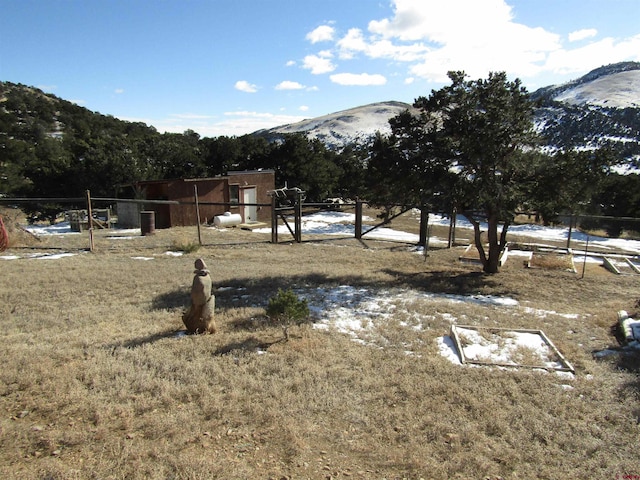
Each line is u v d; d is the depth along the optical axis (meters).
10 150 38.62
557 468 4.45
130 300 10.03
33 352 6.73
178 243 17.59
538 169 13.02
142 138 42.28
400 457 4.52
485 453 4.67
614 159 12.28
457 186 12.14
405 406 5.58
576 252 18.33
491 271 14.45
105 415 5.04
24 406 5.23
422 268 15.24
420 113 13.27
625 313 9.23
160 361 6.50
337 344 7.57
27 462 4.20
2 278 11.55
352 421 5.18
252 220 29.22
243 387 5.85
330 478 4.17
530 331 8.44
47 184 30.58
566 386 6.25
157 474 4.04
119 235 20.38
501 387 6.12
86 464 4.17
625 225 24.45
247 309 9.38
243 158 42.22
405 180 12.90
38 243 17.34
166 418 4.99
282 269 13.98
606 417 5.47
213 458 4.36
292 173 35.59
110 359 6.50
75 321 8.47
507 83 12.44
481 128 11.74
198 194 25.31
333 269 14.28
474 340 7.93
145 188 24.30
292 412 5.26
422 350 7.47
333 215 33.44
